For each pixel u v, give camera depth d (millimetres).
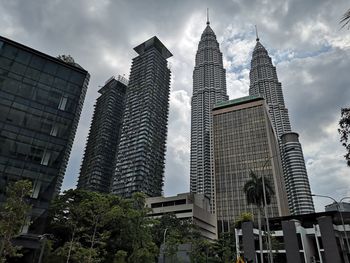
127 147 156250
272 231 64062
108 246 44594
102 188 159750
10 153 41594
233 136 156750
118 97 190500
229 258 62625
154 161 153500
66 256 37750
